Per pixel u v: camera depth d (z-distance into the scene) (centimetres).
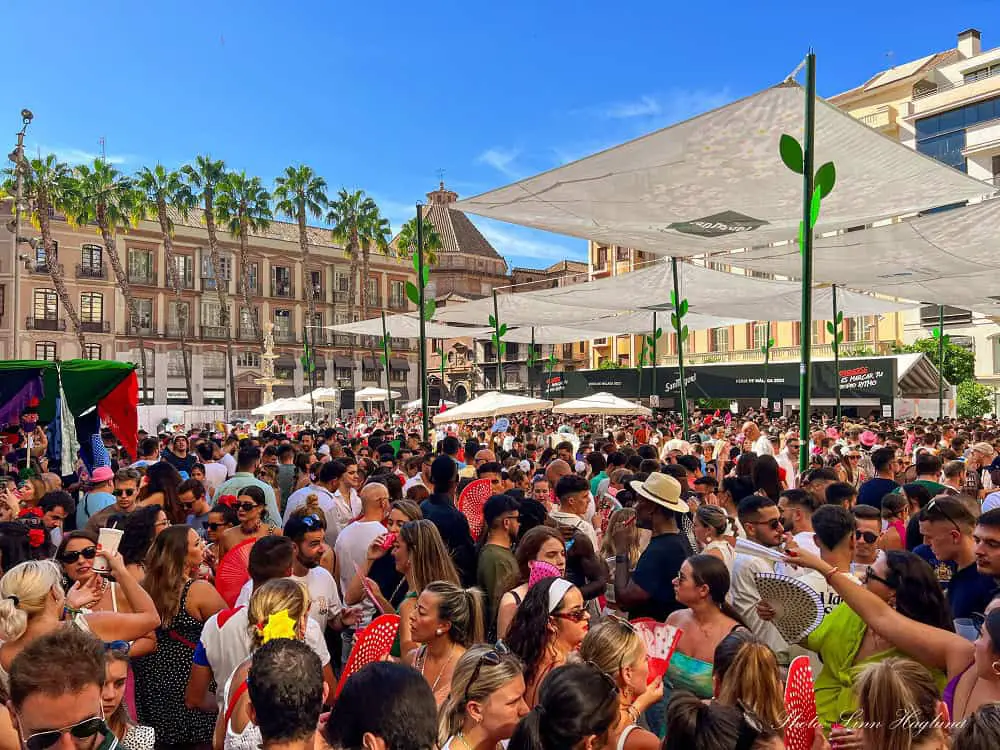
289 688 230
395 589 550
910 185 972
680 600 397
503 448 1705
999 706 225
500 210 1065
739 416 3250
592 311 2506
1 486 686
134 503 714
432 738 225
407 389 7406
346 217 5969
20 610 325
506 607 415
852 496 657
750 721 243
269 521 750
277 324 6738
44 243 4938
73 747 221
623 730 289
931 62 4175
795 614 356
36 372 1095
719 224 1152
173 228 6088
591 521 748
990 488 940
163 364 6028
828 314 2664
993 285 1664
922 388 2967
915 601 343
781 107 793
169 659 428
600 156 864
